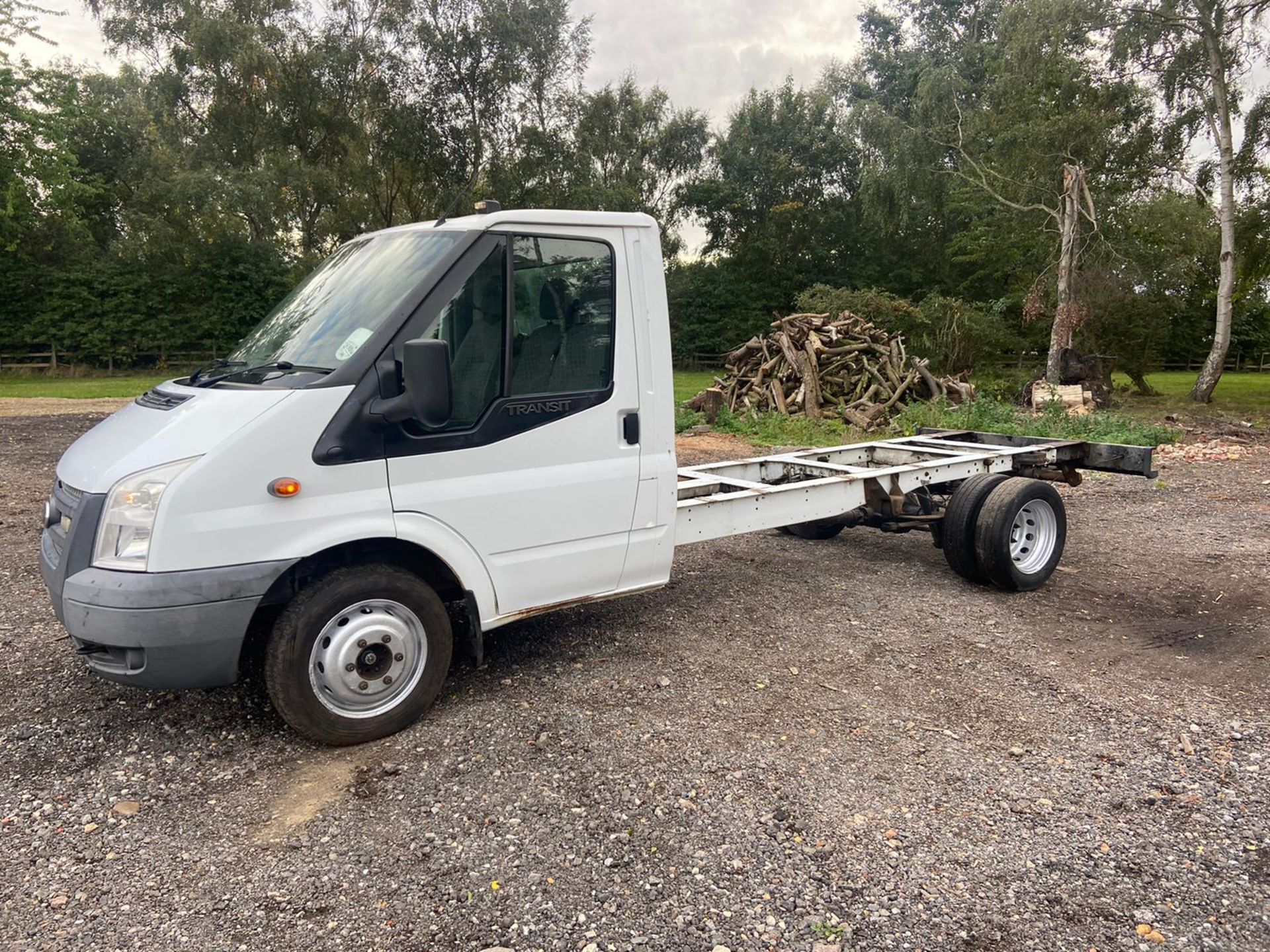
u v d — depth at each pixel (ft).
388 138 118.73
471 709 13.62
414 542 12.48
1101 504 30.55
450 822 10.57
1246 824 10.53
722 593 19.85
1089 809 10.85
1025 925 8.73
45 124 92.38
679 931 8.64
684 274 161.58
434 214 124.16
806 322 59.47
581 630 17.29
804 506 18.26
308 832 10.37
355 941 8.53
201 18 111.45
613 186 134.41
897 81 149.89
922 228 142.41
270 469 11.31
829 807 10.88
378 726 12.53
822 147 152.05
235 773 11.75
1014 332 92.32
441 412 11.59
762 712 13.57
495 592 13.50
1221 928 8.69
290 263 124.77
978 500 19.76
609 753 12.21
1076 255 75.97
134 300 113.70
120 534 10.93
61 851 9.96
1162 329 86.74
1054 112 83.51
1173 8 74.69
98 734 12.78
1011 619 18.15
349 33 119.03
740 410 56.18
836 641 16.74
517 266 13.30
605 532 14.61
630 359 14.65
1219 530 26.45
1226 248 74.69
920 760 12.09
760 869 9.64
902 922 8.79
